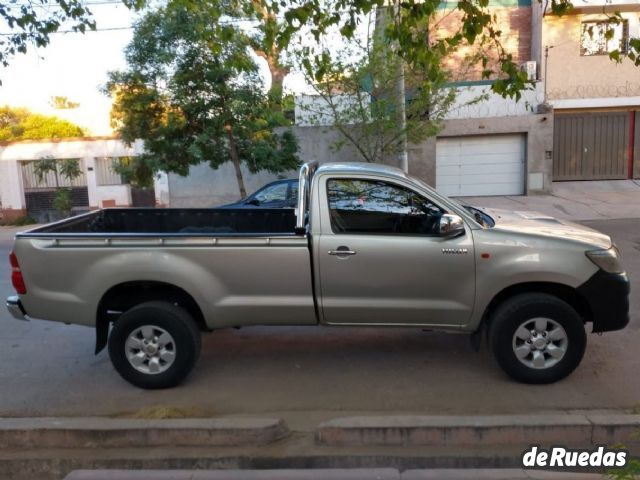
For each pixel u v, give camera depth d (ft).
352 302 15.65
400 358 18.04
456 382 16.10
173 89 43.93
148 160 46.85
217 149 47.11
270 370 17.40
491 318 15.74
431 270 15.33
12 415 14.85
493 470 11.94
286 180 36.24
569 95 62.03
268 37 20.43
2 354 19.57
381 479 11.59
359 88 41.63
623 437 12.61
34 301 16.10
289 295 15.72
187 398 15.57
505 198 60.13
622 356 17.62
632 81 61.67
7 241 50.88
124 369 15.99
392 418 13.05
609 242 15.97
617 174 64.75
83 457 12.71
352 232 15.61
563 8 17.44
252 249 15.56
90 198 67.41
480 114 60.34
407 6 17.33
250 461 12.37
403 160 43.75
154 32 43.01
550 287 15.71
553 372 15.35
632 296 24.32
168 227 20.94
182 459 12.45
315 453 12.48
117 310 16.88
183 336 15.76
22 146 66.64
